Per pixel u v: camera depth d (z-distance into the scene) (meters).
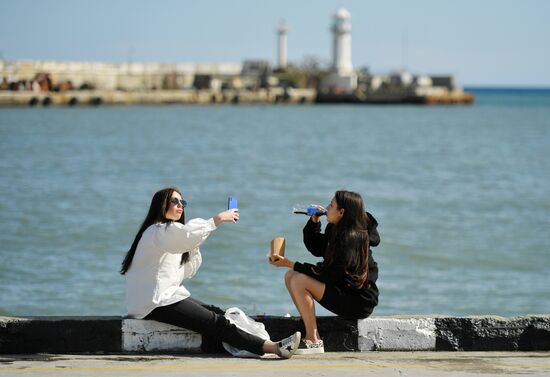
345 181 80.56
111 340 16.28
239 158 104.31
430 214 58.06
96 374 14.36
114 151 109.81
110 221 51.47
